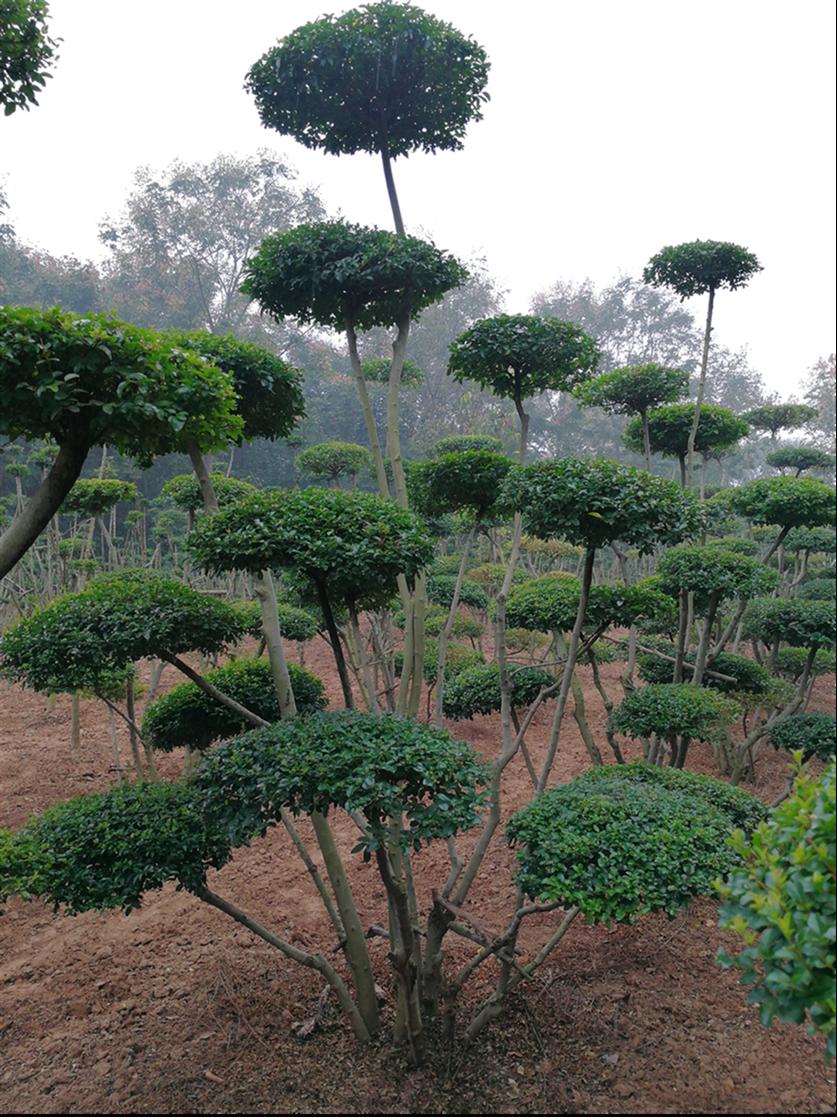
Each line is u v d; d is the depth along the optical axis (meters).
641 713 6.06
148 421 3.38
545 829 3.57
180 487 9.75
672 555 7.05
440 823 3.16
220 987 4.60
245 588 14.35
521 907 4.09
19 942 5.30
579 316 40.28
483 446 11.55
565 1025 4.08
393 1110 3.45
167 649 3.97
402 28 4.36
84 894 3.40
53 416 3.08
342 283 4.39
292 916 5.57
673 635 9.73
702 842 3.54
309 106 4.80
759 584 7.21
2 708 10.72
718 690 7.97
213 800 3.44
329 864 4.02
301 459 11.98
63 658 3.76
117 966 4.93
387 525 3.45
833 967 2.07
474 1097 3.52
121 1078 3.76
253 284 4.57
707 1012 4.16
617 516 3.78
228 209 29.02
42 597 13.21
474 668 7.04
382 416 33.41
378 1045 3.97
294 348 31.88
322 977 4.69
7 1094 3.67
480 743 9.87
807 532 12.40
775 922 2.07
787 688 8.30
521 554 18.52
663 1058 3.74
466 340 4.89
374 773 3.12
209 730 5.14
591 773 4.92
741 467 38.31
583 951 4.95
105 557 19.45
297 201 29.69
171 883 6.20
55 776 8.17
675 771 4.85
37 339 3.02
